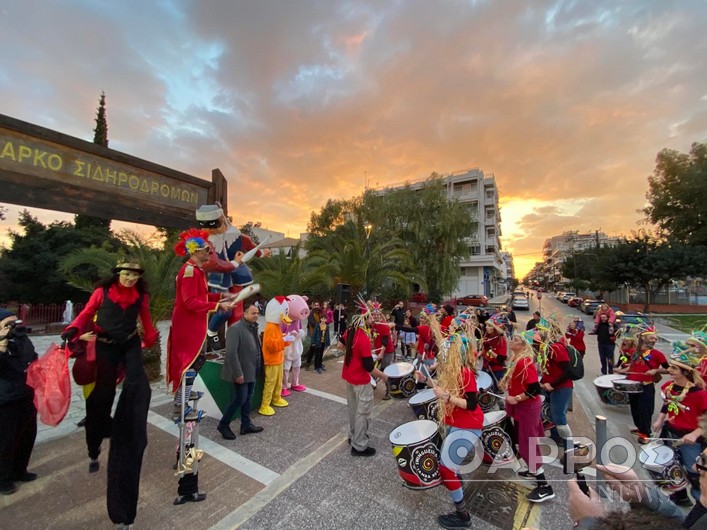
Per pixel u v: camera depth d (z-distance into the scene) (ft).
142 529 8.93
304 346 31.35
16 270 66.44
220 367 16.16
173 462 12.34
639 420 15.58
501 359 18.42
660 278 79.51
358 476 11.63
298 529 9.05
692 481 9.81
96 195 13.64
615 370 19.77
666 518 4.53
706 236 88.17
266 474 11.69
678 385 11.51
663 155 97.76
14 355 10.59
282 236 153.99
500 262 192.75
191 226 17.46
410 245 75.87
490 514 9.86
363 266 45.65
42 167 12.07
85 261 23.97
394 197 81.82
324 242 56.29
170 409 17.49
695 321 63.62
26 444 10.93
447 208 78.38
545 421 15.55
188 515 9.52
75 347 9.59
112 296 9.18
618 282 87.30
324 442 14.11
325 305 39.42
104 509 9.70
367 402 13.00
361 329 13.16
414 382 20.16
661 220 99.25
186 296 10.28
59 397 9.67
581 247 289.94
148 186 15.55
